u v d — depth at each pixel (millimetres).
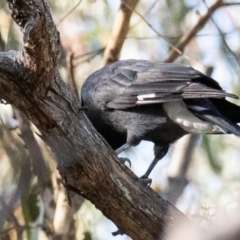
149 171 10617
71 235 11664
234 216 5555
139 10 14617
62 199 11586
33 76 7254
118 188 8359
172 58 13648
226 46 13102
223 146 13648
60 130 7801
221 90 9719
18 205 11406
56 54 7137
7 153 12109
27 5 6754
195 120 10070
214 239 5789
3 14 13195
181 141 11617
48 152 11492
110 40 13172
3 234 10820
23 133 11750
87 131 7988
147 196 8633
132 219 8594
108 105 10555
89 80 11008
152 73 10453
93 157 8008
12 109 12195
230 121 9961
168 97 10016
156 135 10484
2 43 12914
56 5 13797
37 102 7516
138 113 10438
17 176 11750
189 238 6477
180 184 10977
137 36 14461
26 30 6824
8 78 7309
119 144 11055
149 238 8727
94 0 13008
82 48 13820
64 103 7727
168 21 14508
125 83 10547
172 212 8703
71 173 8109
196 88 9828
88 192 8328
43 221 11773
